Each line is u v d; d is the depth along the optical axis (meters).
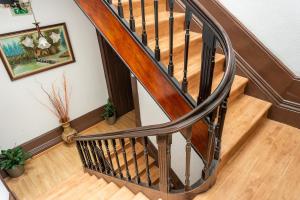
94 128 5.14
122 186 2.52
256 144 2.15
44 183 3.81
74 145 4.61
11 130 4.00
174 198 1.84
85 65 4.64
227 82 1.38
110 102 5.21
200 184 1.72
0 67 3.59
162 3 2.77
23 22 3.63
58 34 4.04
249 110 2.33
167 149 1.60
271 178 1.82
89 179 3.16
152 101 2.91
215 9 2.56
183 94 1.86
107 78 4.96
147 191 2.08
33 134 4.30
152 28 2.28
